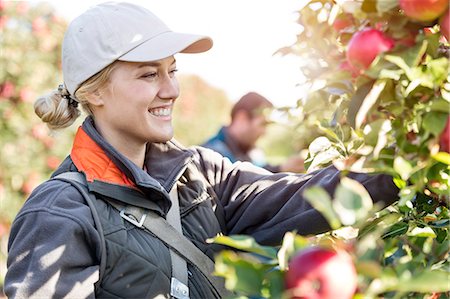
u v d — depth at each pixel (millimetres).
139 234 1691
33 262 1578
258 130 3875
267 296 1011
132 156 1827
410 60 1130
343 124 1455
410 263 1083
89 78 1767
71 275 1572
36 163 5465
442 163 1178
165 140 1800
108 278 1632
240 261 1025
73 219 1598
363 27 1238
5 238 5344
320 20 1306
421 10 1129
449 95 1131
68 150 5594
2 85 5484
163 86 1782
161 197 1735
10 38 5484
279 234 1802
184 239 1740
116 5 1825
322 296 955
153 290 1653
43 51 5602
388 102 1162
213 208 1896
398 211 1466
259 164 3963
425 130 1124
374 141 1164
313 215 1753
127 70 1748
